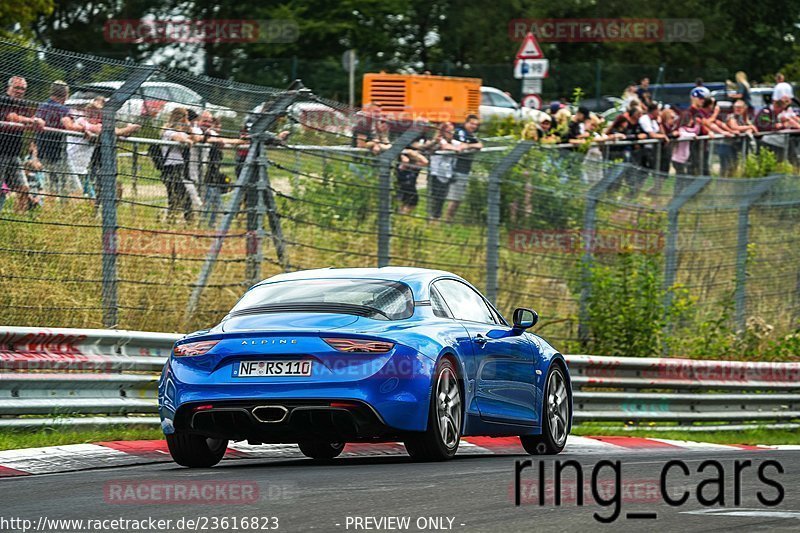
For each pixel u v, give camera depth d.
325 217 51.34
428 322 32.25
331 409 29.52
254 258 48.84
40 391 36.66
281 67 116.62
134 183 45.31
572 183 61.00
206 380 30.28
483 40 156.38
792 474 29.28
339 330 30.20
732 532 20.23
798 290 73.50
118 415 39.44
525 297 59.97
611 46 169.25
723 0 175.50
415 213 54.38
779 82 102.69
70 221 43.34
